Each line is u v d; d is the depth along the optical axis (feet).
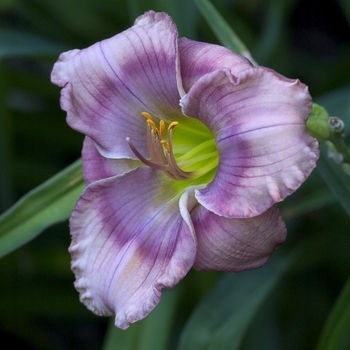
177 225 1.76
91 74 1.79
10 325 2.59
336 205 2.44
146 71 1.77
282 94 1.63
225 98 1.66
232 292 2.10
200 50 1.73
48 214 1.99
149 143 1.77
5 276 2.41
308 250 2.36
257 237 1.69
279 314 2.46
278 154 1.62
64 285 2.46
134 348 2.04
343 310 1.92
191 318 2.04
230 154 1.67
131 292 1.73
